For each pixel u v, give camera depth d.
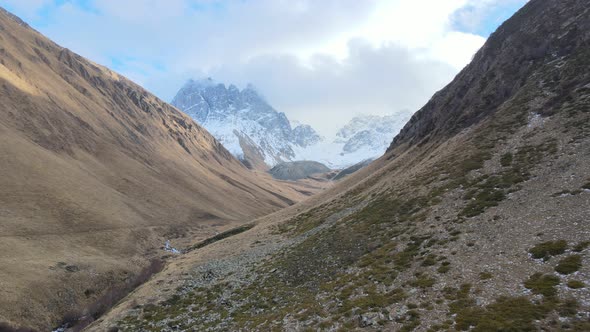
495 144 59.59
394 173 88.88
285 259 58.50
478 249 35.34
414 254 39.66
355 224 58.91
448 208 47.16
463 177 53.56
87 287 75.31
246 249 80.25
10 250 76.25
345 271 43.88
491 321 24.42
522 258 31.16
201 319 44.75
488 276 30.33
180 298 55.19
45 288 67.06
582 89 59.84
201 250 101.00
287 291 45.75
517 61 86.06
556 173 43.22
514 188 44.22
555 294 25.23
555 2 92.06
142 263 99.25
